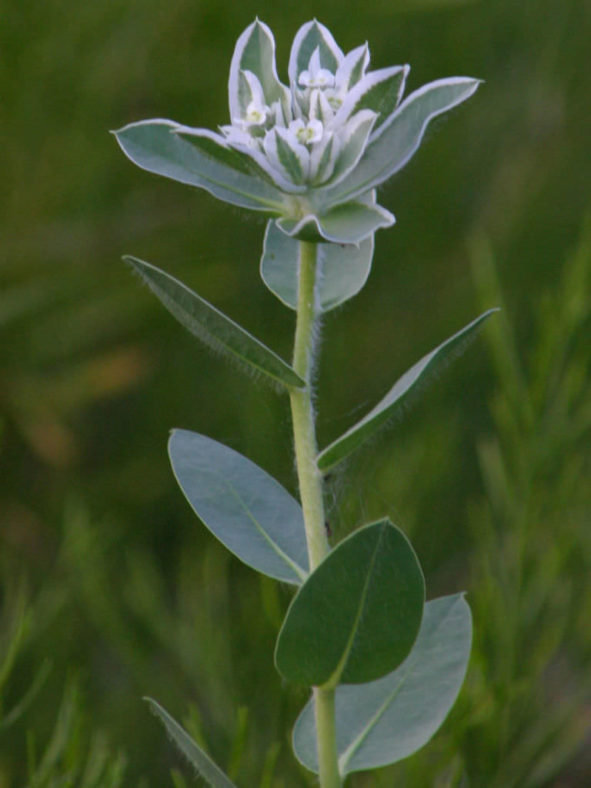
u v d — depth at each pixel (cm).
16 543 90
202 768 49
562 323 70
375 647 46
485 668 62
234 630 71
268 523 50
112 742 75
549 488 70
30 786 58
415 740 50
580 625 69
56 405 93
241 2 91
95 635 83
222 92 93
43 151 92
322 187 48
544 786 70
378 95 47
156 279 46
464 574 88
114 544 89
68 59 90
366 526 45
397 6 93
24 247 92
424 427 87
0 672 60
